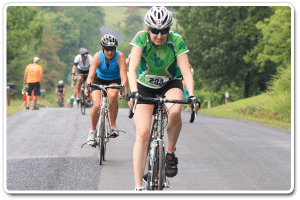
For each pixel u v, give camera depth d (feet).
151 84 19.65
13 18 171.53
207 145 35.81
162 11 17.65
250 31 144.97
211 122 55.16
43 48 340.59
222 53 145.48
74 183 23.04
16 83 212.43
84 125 46.37
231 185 23.26
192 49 155.63
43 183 22.95
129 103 17.26
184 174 25.63
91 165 27.40
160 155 17.74
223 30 148.87
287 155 32.04
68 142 35.91
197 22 157.79
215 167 27.63
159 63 18.94
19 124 46.73
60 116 55.72
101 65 29.66
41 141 36.27
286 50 119.55
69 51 477.77
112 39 28.55
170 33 18.81
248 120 62.54
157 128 18.15
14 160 28.68
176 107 19.12
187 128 46.85
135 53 18.38
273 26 115.85
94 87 30.04
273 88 77.56
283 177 25.17
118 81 30.99
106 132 28.99
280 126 53.01
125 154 31.09
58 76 349.20
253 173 26.12
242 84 171.01
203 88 176.86
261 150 34.04
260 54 126.00
